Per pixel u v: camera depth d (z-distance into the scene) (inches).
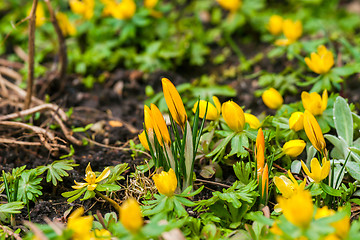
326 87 125.4
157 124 94.3
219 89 157.5
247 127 114.0
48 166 108.0
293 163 108.8
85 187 101.5
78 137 136.9
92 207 106.8
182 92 161.6
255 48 199.5
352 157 108.0
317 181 94.5
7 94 157.8
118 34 197.6
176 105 94.1
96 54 182.7
